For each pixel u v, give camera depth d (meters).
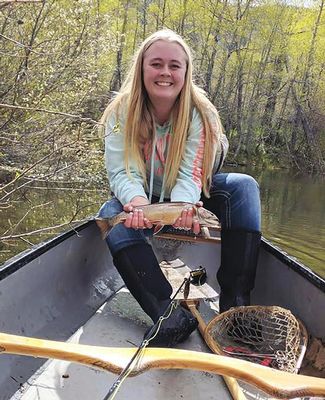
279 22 21.66
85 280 2.29
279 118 22.92
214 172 2.14
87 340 1.90
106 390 1.56
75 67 5.85
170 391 1.57
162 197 2.05
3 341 1.18
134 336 1.96
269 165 21.08
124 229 1.87
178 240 2.48
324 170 21.22
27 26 5.38
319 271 5.98
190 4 19.94
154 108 1.99
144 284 1.81
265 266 2.23
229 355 1.71
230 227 1.99
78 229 2.20
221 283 2.04
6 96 5.18
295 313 1.94
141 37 18.97
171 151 1.99
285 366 1.62
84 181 5.73
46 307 1.94
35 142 5.06
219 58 22.22
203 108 2.03
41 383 1.58
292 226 8.08
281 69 22.69
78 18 5.97
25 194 6.28
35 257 1.86
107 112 2.13
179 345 1.85
